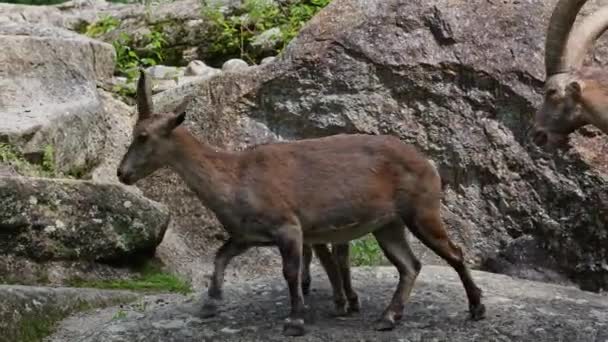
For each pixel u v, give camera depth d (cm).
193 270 1102
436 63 1156
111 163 1268
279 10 1563
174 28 1564
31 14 1633
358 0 1207
